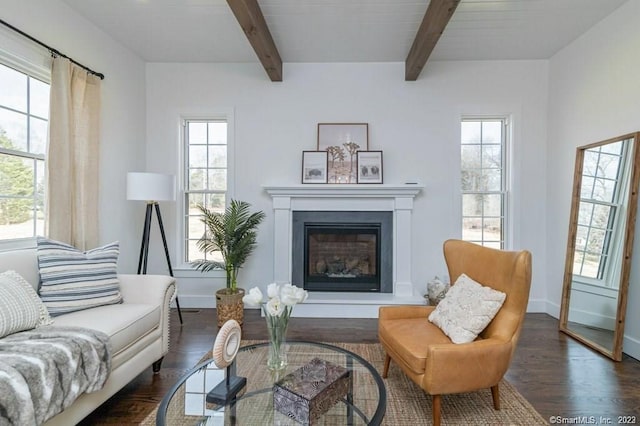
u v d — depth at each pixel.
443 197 3.72
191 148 3.92
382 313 2.26
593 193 2.95
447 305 2.09
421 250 3.74
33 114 2.50
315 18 2.86
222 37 3.23
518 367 2.39
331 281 3.78
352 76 3.75
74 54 2.77
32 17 2.39
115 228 3.31
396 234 3.65
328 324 3.26
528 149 3.69
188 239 3.92
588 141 3.06
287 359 1.73
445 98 3.71
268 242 3.79
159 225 3.47
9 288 1.75
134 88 3.58
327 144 3.75
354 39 3.22
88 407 1.67
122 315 2.01
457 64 3.70
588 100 3.05
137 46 3.42
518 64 3.68
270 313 1.62
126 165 3.46
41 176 2.55
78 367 1.55
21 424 1.27
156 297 2.31
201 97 3.79
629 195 2.55
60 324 1.84
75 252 2.22
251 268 3.80
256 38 2.75
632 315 2.54
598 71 2.93
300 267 3.77
